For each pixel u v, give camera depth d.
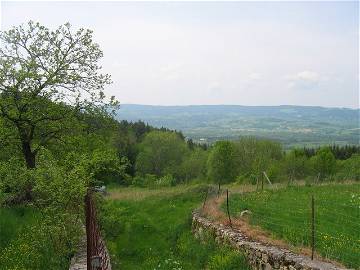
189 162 100.75
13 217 20.42
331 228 18.48
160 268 20.67
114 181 57.66
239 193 30.39
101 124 31.52
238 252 17.98
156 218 30.03
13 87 26.05
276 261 15.38
